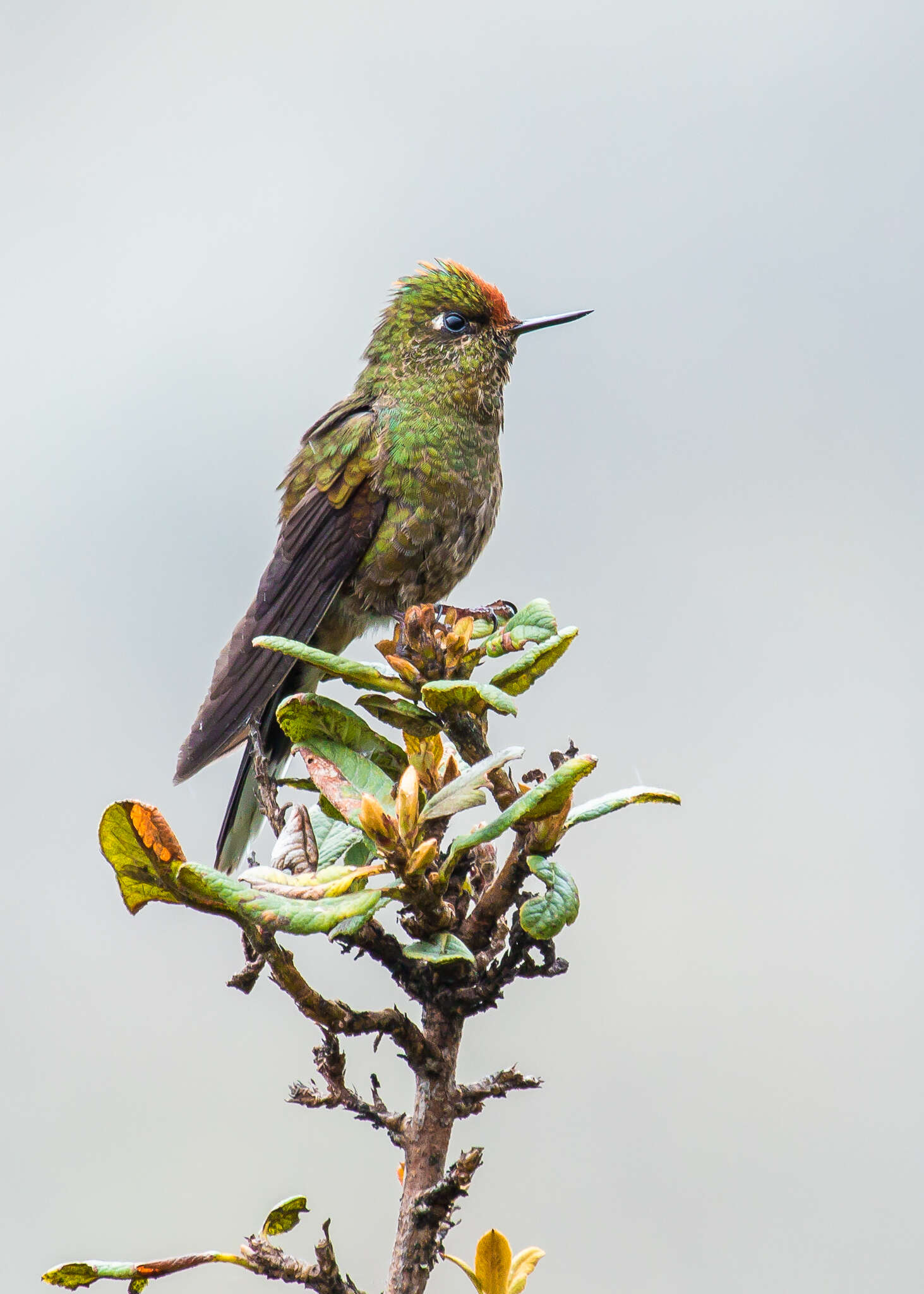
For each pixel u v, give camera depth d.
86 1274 1.56
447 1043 1.67
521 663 1.66
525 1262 1.63
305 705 1.72
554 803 1.53
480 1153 1.53
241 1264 1.58
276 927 1.38
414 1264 1.53
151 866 1.52
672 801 1.70
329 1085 1.64
